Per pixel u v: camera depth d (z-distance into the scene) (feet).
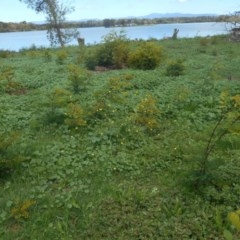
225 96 16.96
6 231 13.67
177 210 14.37
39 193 16.20
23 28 281.95
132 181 17.16
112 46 50.72
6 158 17.81
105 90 29.55
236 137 20.86
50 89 34.06
